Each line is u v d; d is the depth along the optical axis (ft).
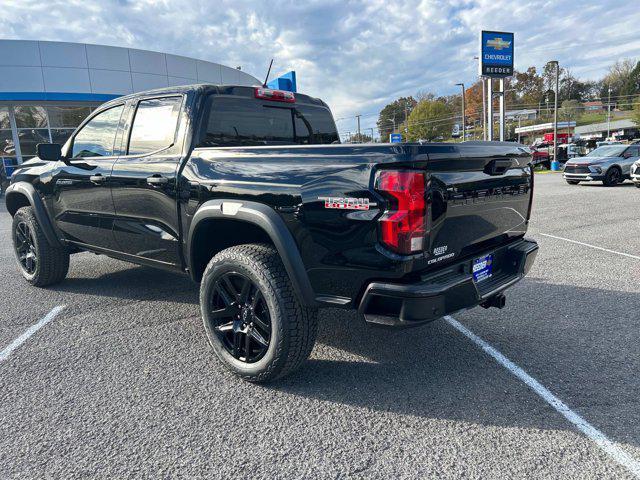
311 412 8.33
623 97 369.30
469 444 7.36
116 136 12.35
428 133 328.08
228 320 9.89
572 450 7.16
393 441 7.47
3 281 17.13
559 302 13.89
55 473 6.79
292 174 8.38
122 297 14.98
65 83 61.21
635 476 6.57
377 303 7.89
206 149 9.95
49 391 9.12
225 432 7.75
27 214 15.26
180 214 10.28
